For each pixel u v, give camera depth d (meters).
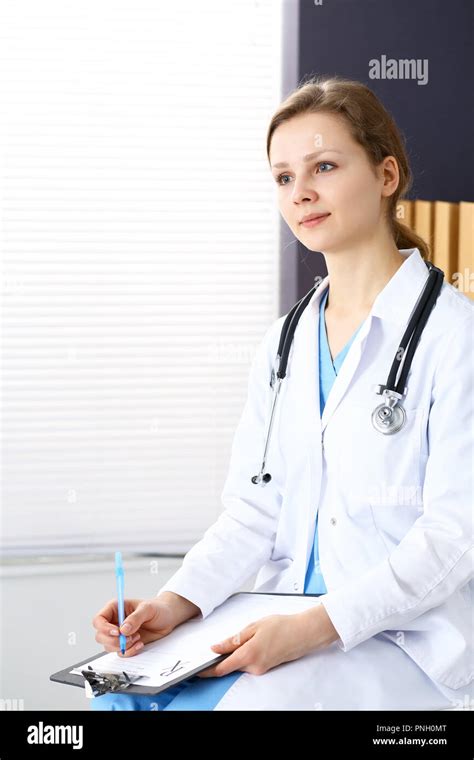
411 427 1.26
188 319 2.53
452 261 2.25
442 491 1.19
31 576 2.39
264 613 1.25
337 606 1.14
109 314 2.50
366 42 2.41
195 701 1.11
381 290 1.35
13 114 2.44
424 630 1.20
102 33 2.45
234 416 2.56
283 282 2.56
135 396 2.51
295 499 1.36
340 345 1.38
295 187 1.29
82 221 2.48
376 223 1.33
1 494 2.46
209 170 2.52
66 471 2.48
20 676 2.29
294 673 1.13
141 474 2.52
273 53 2.52
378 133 1.31
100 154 2.47
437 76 2.45
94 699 1.19
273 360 1.47
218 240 2.54
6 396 2.46
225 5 2.49
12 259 2.46
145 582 2.41
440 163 2.46
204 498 2.54
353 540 1.27
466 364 1.23
